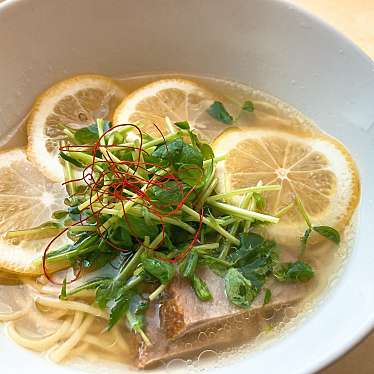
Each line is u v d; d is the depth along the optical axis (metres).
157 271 0.25
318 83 0.31
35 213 0.27
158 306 0.25
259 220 0.26
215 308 0.25
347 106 0.30
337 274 0.27
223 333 0.25
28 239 0.26
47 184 0.28
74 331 0.25
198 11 0.31
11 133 0.30
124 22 0.31
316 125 0.31
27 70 0.30
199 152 0.26
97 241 0.26
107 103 0.31
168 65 0.33
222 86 0.33
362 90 0.29
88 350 0.25
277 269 0.26
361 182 0.28
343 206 0.28
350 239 0.28
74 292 0.25
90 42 0.31
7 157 0.29
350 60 0.29
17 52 0.29
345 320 0.23
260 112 0.32
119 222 0.25
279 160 0.29
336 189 0.28
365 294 0.24
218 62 0.33
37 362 0.24
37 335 0.25
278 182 0.28
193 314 0.25
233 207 0.26
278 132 0.30
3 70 0.29
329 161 0.29
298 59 0.31
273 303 0.25
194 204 0.26
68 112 0.31
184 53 0.33
